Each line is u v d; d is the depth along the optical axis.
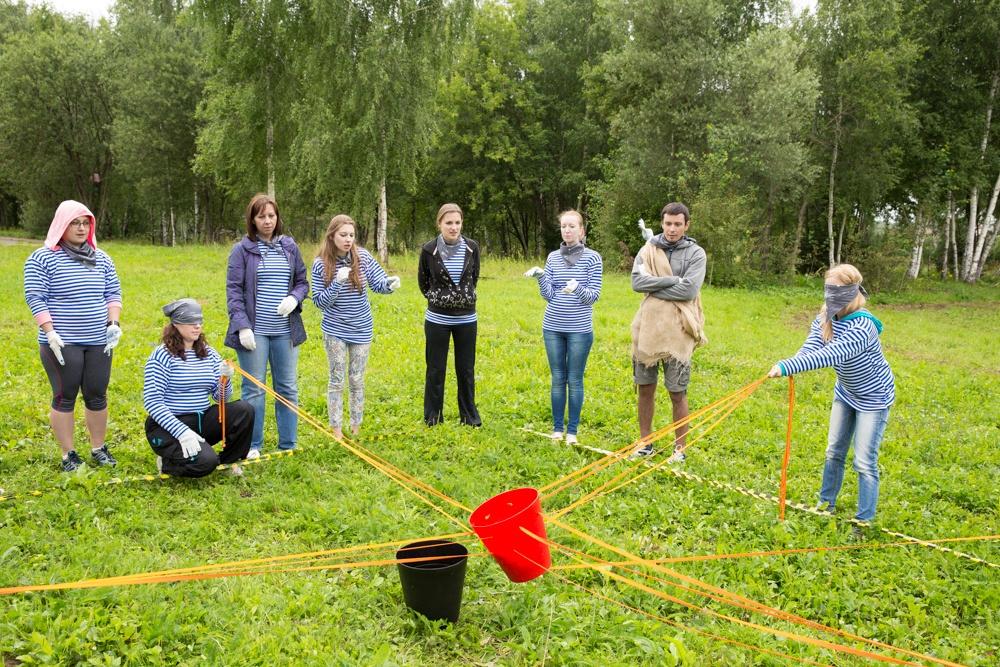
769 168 23.03
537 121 34.00
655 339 5.59
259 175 22.33
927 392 9.01
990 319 18.28
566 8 33.19
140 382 6.99
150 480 4.77
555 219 36.84
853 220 30.34
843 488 5.43
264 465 5.17
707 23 24.98
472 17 19.98
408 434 6.04
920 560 4.37
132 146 33.75
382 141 19.84
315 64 19.23
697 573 4.05
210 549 3.97
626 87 27.03
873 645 3.52
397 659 3.09
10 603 3.21
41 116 35.50
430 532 4.25
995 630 3.67
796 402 8.27
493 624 3.46
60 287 4.68
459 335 6.21
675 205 5.55
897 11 24.72
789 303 19.56
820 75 24.95
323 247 5.51
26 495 4.39
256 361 5.13
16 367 7.33
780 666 3.28
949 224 31.27
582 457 5.82
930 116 26.55
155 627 3.07
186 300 4.75
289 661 2.97
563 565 3.93
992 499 5.40
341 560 3.90
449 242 6.06
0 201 51.31
